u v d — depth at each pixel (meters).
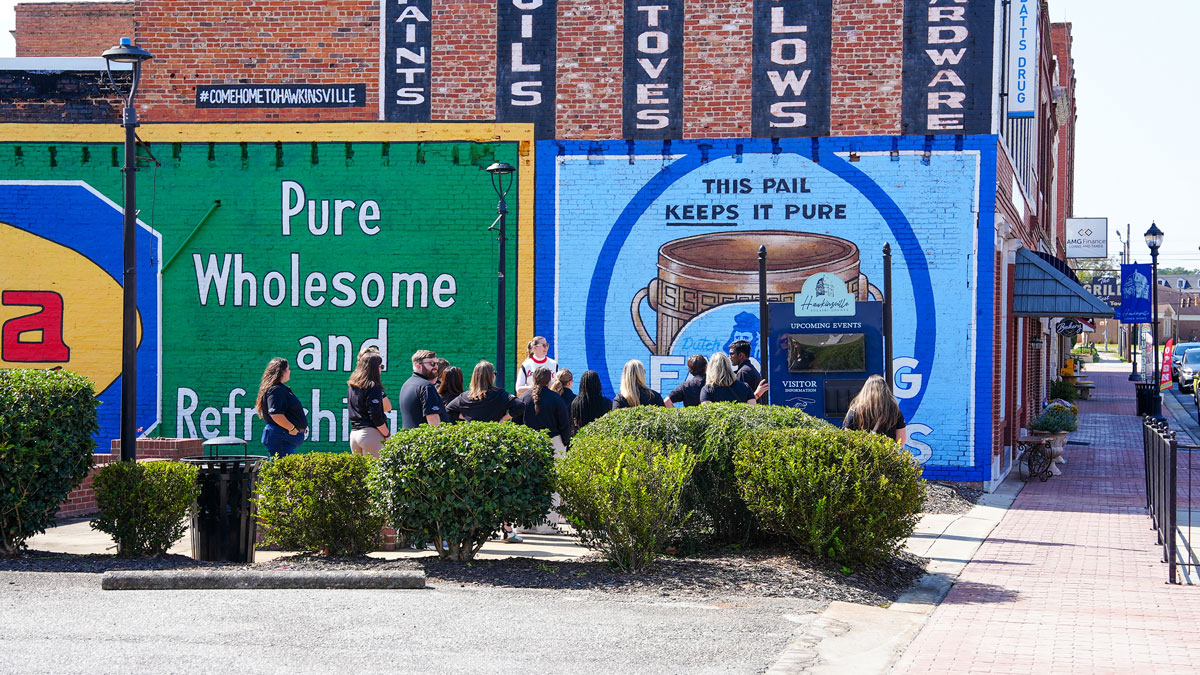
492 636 6.72
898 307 15.24
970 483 15.10
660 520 8.80
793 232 15.47
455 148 16.05
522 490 8.73
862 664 6.61
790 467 9.04
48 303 16.61
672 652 6.54
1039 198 25.81
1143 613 8.21
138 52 10.45
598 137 15.83
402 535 8.89
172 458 14.41
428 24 16.09
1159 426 12.90
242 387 16.33
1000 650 7.03
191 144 16.39
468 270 16.05
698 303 15.63
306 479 9.01
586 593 8.01
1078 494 15.57
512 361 15.94
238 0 16.33
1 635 6.47
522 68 15.95
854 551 9.07
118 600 7.42
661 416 9.82
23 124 16.64
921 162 15.20
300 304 16.30
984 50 15.06
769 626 7.24
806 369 12.61
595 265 15.81
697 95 15.66
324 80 16.25
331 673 5.90
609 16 15.80
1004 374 17.62
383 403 11.09
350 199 16.22
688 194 15.66
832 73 15.41
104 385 16.55
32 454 9.05
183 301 16.42
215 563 9.17
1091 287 33.25
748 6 15.57
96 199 16.59
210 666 5.94
